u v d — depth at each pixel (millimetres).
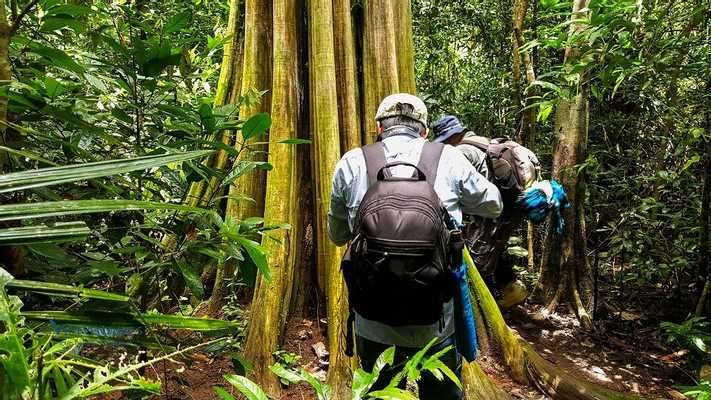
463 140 3330
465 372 2873
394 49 3105
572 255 3990
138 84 2148
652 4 3416
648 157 4316
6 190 924
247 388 1031
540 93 4516
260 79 3186
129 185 2025
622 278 4191
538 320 3949
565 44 3061
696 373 3236
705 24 3295
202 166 2057
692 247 3838
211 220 1970
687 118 3795
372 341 1984
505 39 5176
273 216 2855
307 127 3191
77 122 1634
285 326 2928
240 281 3129
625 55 2986
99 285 2434
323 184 2904
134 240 2061
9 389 836
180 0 4762
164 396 2404
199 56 4207
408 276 1719
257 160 3119
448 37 5363
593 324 3869
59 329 1139
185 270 1853
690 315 3611
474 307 3256
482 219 3402
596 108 4547
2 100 1479
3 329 1102
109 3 2998
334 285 2824
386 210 1739
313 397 2689
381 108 2092
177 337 2590
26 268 1624
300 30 3168
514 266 4520
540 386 3133
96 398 1699
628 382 3299
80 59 2574
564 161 3934
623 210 4047
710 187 3494
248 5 3186
